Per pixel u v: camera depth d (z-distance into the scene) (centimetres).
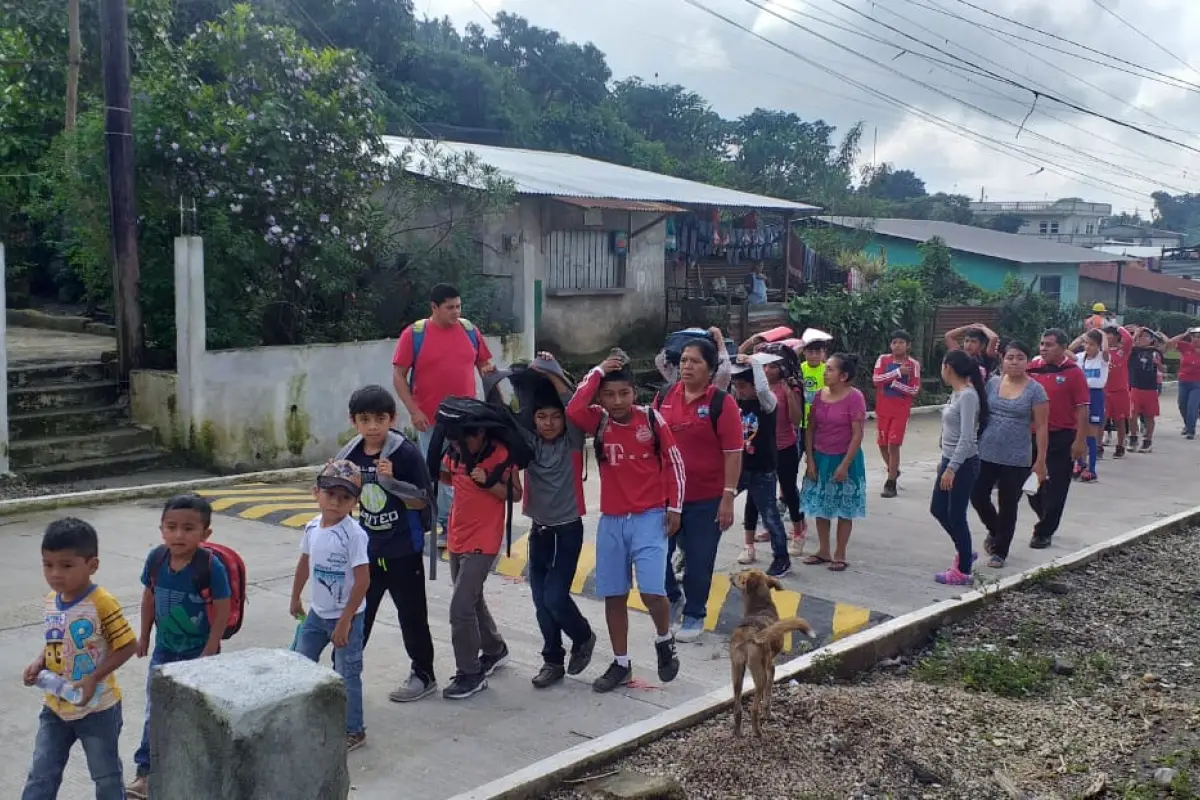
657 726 512
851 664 631
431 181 1397
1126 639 721
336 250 1234
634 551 562
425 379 796
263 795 292
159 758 311
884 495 1119
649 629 680
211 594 426
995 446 828
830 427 799
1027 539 959
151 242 1178
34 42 1511
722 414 616
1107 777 511
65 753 401
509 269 1445
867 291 2097
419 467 525
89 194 1195
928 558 870
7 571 755
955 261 3188
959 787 488
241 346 1186
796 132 4538
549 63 3819
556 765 466
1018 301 2497
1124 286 3606
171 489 1026
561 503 562
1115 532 1003
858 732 517
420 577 538
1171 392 2383
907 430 1628
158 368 1190
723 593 753
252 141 1198
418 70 3014
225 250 1168
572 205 1530
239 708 289
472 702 551
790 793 464
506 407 563
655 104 4488
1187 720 586
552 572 566
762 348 848
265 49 1273
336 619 481
